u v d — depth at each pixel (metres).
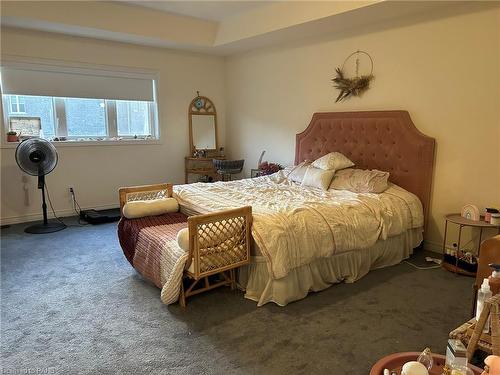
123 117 5.45
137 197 3.45
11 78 4.43
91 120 5.18
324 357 2.03
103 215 4.86
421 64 3.64
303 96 4.88
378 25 3.94
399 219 3.30
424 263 3.44
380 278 3.11
